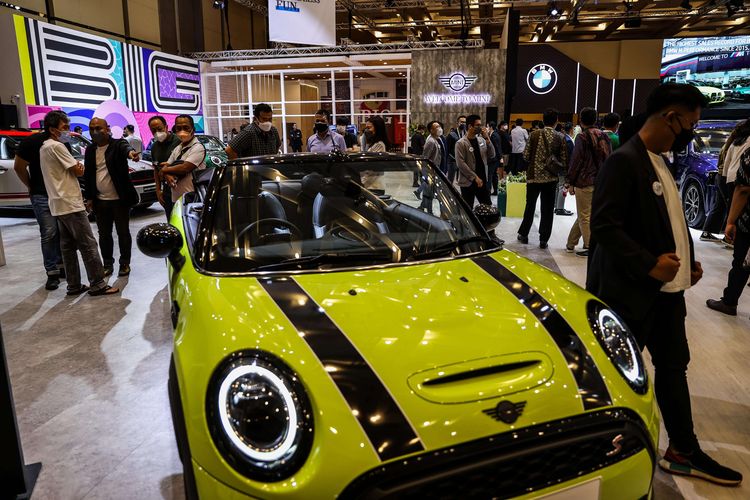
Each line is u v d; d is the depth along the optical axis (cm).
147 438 248
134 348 352
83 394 291
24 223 835
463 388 142
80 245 451
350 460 125
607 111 2102
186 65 1705
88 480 218
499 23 2428
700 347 346
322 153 261
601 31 2653
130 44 1455
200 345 157
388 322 162
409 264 207
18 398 288
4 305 441
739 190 349
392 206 241
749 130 550
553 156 584
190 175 498
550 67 2105
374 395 137
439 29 2709
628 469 144
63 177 434
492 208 262
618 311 205
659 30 2636
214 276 193
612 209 196
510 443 133
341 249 214
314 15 1484
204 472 131
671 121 190
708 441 244
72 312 422
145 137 1502
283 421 132
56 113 430
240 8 2227
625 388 155
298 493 122
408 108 1761
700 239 669
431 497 125
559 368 154
